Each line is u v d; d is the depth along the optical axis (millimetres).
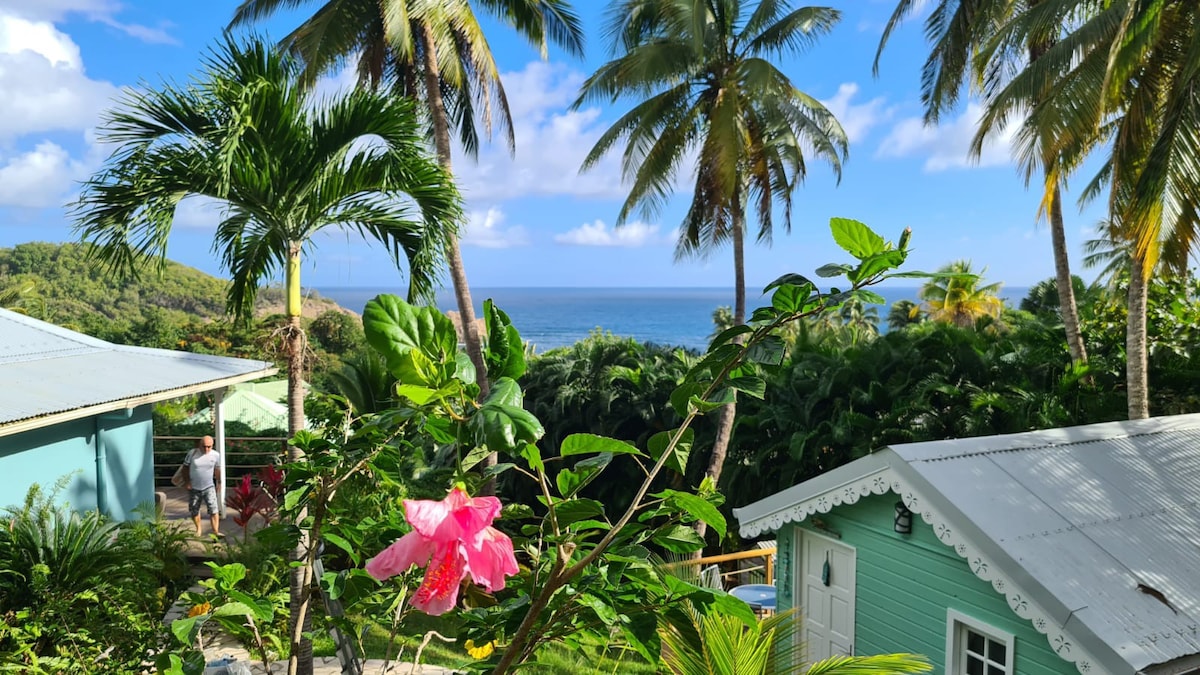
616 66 15672
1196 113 9078
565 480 1931
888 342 14406
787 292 1731
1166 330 13352
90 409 7949
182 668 2605
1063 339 14336
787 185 16906
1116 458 7180
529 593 2006
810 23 15109
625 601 1902
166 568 8062
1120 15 10273
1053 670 5590
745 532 8414
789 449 13922
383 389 13609
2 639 5703
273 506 9328
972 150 12734
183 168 5660
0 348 9516
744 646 3758
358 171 6156
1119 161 10672
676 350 16953
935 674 6516
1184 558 5828
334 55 13398
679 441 1923
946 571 6453
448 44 12617
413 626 8703
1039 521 5988
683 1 14266
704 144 15102
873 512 7164
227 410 17734
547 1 15008
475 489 1751
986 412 12156
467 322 13016
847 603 7520
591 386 16828
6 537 6742
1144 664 4746
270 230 6355
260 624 5363
